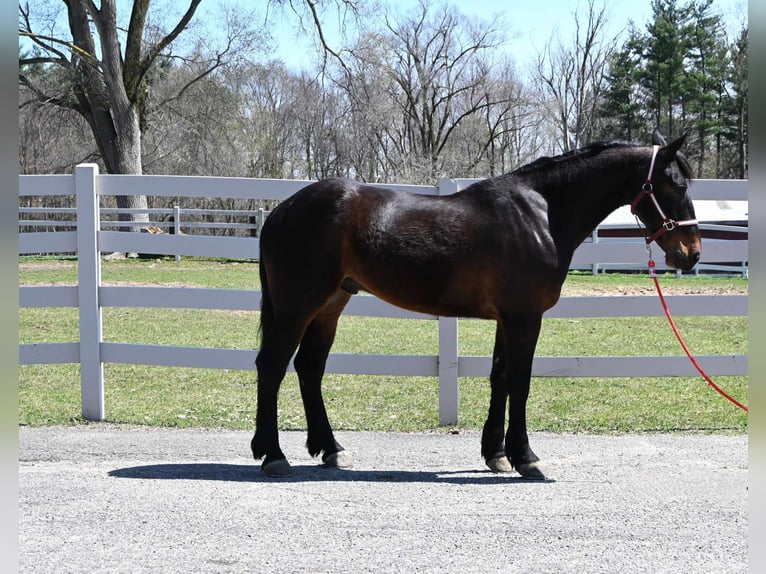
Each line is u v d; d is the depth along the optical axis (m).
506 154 55.09
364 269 5.38
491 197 5.43
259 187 7.38
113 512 4.51
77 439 6.46
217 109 37.53
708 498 4.85
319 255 5.32
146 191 7.34
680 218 5.36
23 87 34.00
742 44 50.31
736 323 14.21
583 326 13.68
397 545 4.02
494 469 5.54
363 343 11.80
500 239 5.28
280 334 5.38
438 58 48.78
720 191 7.11
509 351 5.32
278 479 5.30
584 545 4.04
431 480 5.32
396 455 6.10
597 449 6.22
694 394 8.44
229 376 9.46
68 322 13.58
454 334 7.14
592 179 5.46
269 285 5.48
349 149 50.88
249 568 3.71
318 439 5.72
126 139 29.70
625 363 7.17
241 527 4.28
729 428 6.98
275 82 50.75
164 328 12.91
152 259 25.45
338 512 4.55
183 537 4.12
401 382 9.20
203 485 5.10
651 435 6.73
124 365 10.07
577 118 51.62
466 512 4.56
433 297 5.38
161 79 36.38
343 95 48.47
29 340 11.52
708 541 4.11
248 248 7.41
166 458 5.92
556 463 5.79
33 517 4.41
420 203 5.47
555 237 5.38
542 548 4.00
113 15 28.41
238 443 6.43
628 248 7.18
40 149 42.22
